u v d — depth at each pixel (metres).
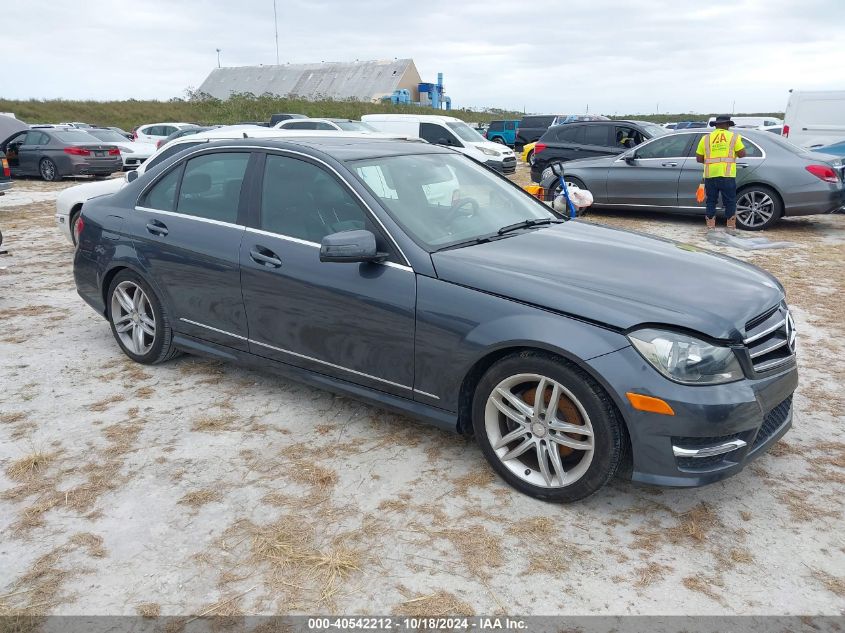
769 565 2.71
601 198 11.70
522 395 3.17
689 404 2.72
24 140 18.44
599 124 14.21
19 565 2.68
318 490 3.20
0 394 4.24
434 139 17.91
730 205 10.09
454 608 2.46
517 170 21.58
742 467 2.93
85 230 4.77
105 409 4.04
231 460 3.47
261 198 3.92
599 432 2.86
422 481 3.29
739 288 3.17
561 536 2.88
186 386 4.38
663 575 2.65
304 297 3.63
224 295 4.01
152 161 7.32
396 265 3.37
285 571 2.65
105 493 3.17
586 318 2.88
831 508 3.09
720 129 9.89
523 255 3.38
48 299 6.41
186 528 2.91
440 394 3.29
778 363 3.06
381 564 2.70
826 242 9.34
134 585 2.57
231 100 46.62
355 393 3.63
